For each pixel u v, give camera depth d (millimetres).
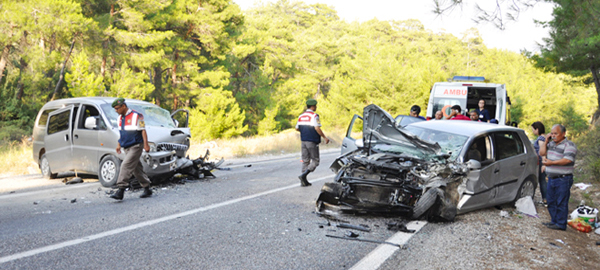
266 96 38906
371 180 6051
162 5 27109
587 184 9383
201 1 31188
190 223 5555
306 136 8680
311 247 4715
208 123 28781
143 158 7805
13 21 20266
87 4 26625
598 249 5258
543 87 40562
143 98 25078
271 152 16938
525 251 4887
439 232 5492
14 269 3832
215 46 32000
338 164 6859
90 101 8648
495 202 6789
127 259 4176
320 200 6367
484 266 4293
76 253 4297
